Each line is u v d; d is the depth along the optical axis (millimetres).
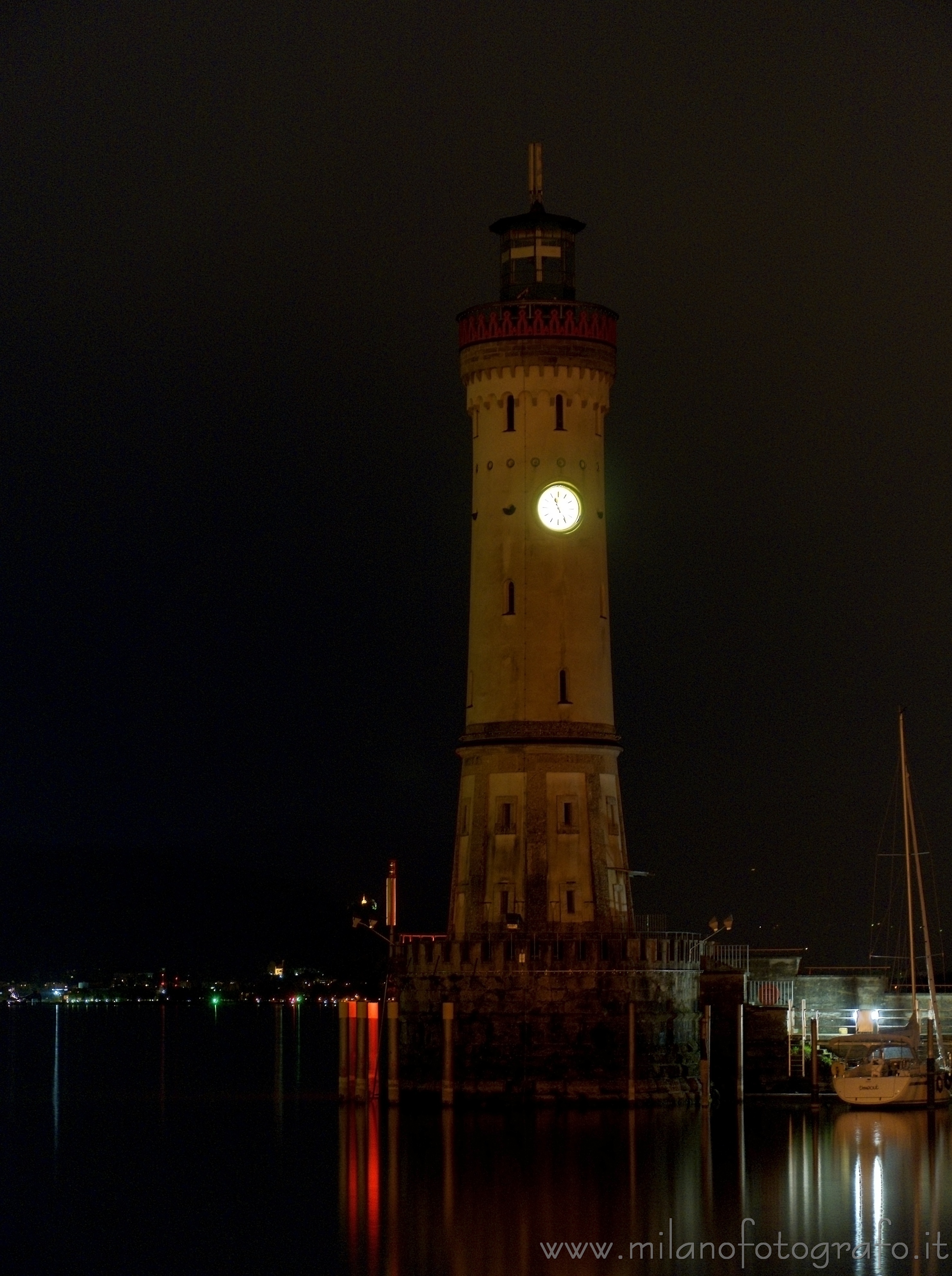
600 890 106938
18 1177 96938
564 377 109000
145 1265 75562
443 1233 79250
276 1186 91062
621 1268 73688
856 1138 100312
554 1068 104625
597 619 109375
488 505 109688
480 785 108625
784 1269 73562
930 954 119438
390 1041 108250
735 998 114188
